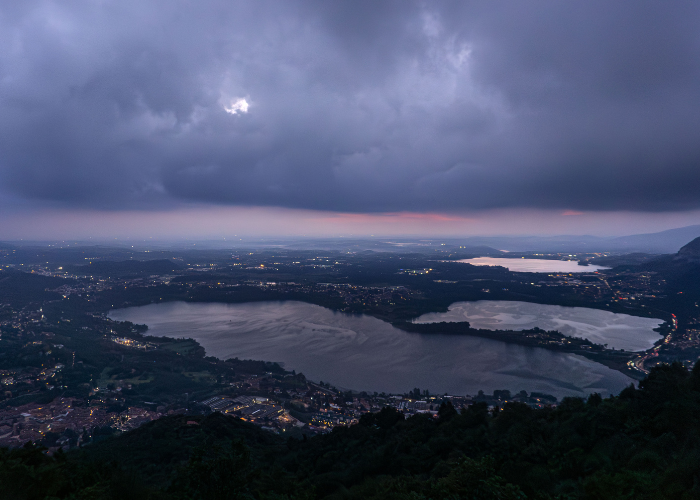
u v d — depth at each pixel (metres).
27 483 9.42
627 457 12.27
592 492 9.77
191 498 10.26
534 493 11.56
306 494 14.55
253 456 26.16
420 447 19.31
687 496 8.64
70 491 10.41
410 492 11.73
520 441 15.98
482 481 10.25
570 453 13.38
